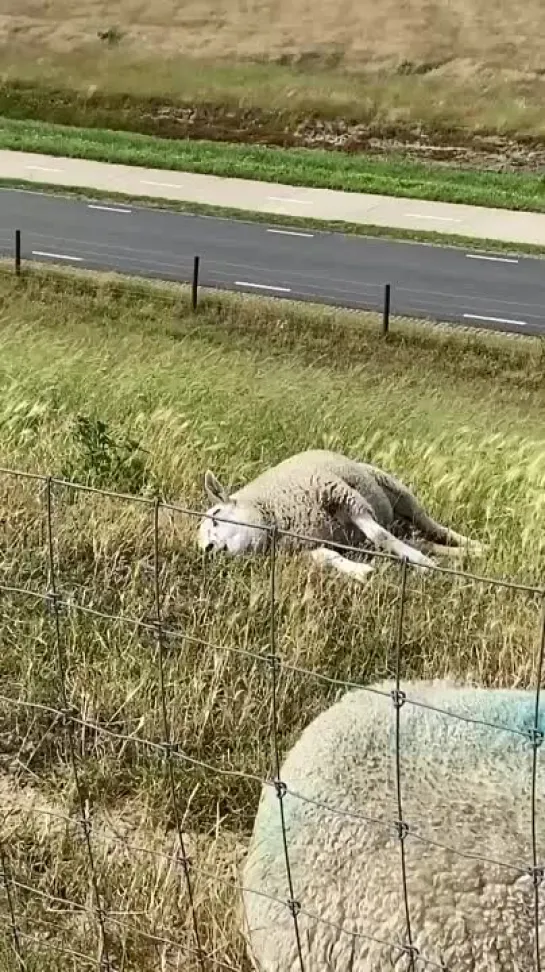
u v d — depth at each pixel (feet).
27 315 87.25
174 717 25.03
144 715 24.39
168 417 46.78
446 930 15.12
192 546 34.06
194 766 23.82
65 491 35.68
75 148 130.82
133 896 20.17
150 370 66.08
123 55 153.58
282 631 28.37
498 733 17.44
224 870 20.90
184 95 142.92
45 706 24.21
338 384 72.23
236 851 21.59
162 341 80.64
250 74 147.13
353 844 16.34
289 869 16.65
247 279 95.91
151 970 19.13
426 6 155.63
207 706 24.88
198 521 35.73
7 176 122.72
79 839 21.99
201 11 160.76
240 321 86.53
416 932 15.25
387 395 70.08
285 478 36.94
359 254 102.01
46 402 49.19
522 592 31.07
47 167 126.21
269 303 89.10
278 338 83.71
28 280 94.17
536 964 14.87
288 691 25.93
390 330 85.05
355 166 126.62
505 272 98.17
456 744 17.35
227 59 151.02
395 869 15.84
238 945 18.76
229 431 48.65
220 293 92.07
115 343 78.69
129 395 55.72
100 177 123.24
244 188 120.06
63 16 161.79
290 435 49.67
